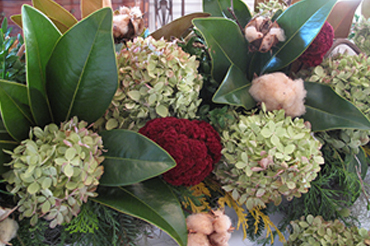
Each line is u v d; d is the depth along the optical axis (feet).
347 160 2.15
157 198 1.52
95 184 1.38
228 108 2.07
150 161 1.43
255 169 1.68
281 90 1.87
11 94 1.36
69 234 1.59
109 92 1.56
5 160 1.37
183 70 1.75
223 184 1.98
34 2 2.00
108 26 1.41
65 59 1.47
